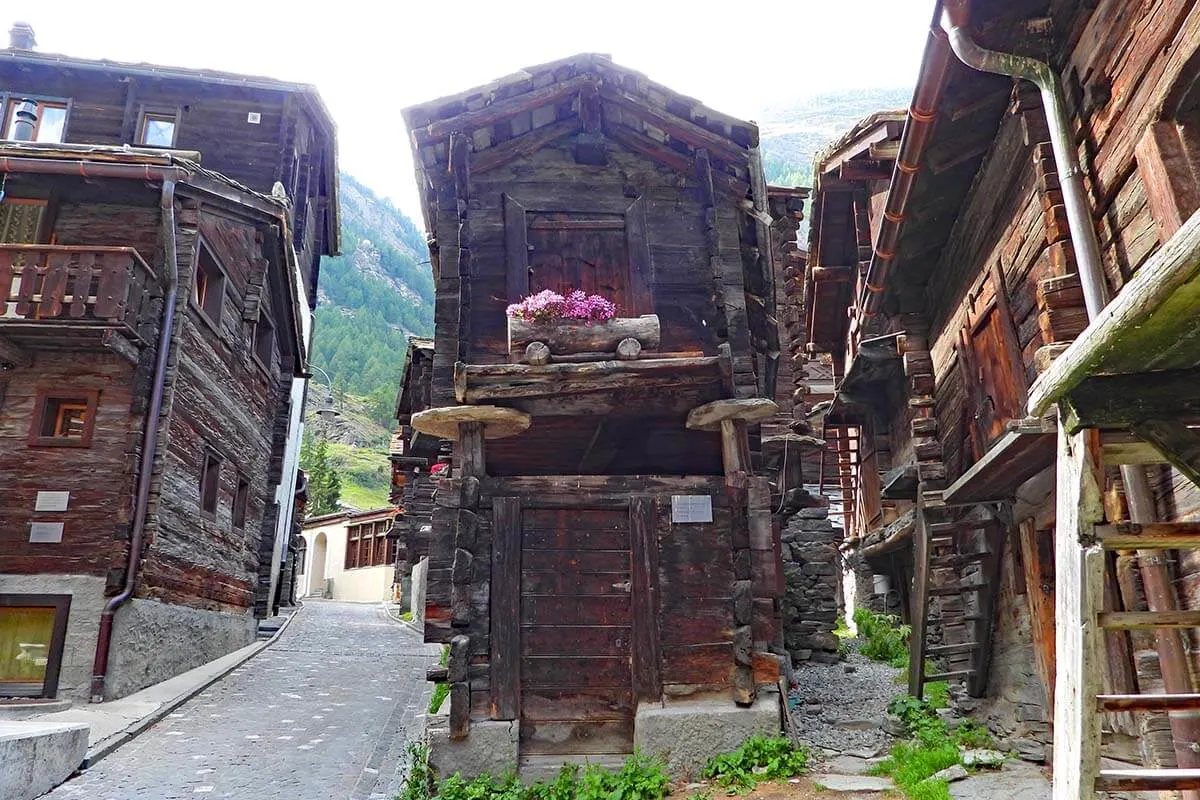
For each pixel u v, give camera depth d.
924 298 9.59
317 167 21.28
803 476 13.97
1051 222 5.82
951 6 5.70
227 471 14.71
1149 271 2.43
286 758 8.47
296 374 19.55
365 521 37.59
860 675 11.76
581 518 7.91
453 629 7.49
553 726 7.39
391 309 132.38
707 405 8.02
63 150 11.56
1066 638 3.00
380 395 91.31
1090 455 3.00
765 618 7.83
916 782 6.35
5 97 17.23
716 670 7.62
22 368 11.40
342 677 13.53
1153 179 4.68
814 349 16.14
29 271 10.90
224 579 14.78
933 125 6.87
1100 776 2.80
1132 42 4.98
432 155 9.05
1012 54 6.00
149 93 17.81
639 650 7.57
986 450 7.68
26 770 6.88
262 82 17.98
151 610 11.50
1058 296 5.57
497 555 7.70
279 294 17.48
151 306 11.73
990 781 6.28
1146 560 4.86
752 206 9.59
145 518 11.21
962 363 8.19
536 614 7.62
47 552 10.83
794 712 9.32
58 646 10.50
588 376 7.83
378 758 8.53
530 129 9.34
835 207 13.23
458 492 7.94
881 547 13.62
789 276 14.79
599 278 8.98
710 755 7.25
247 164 17.88
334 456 77.69
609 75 9.29
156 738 9.15
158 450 11.42
